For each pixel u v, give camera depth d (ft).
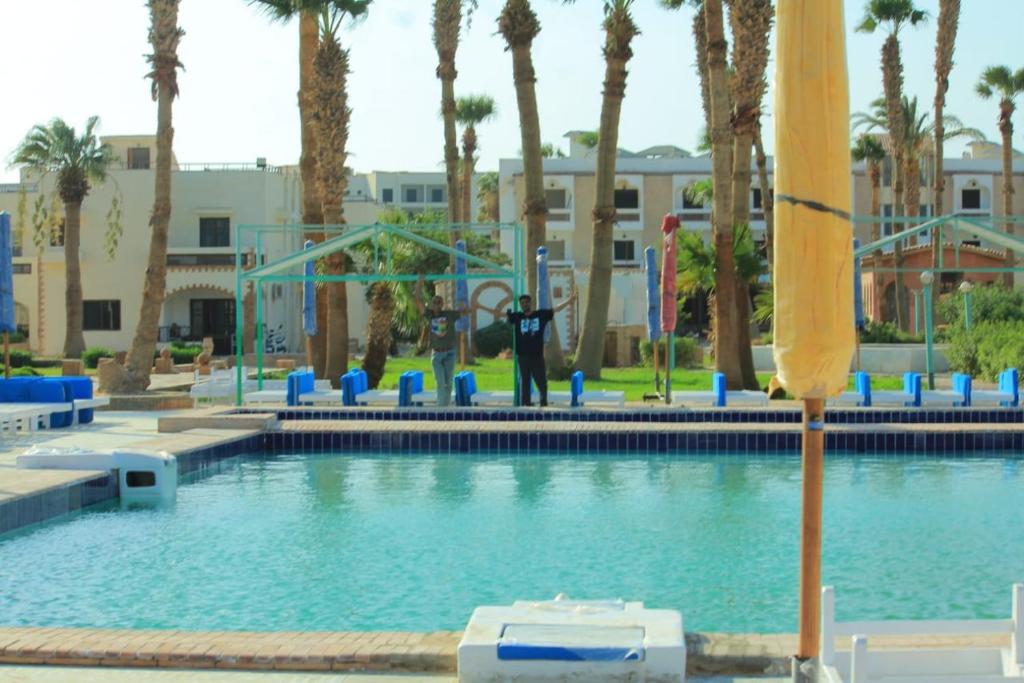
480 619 16.03
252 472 41.16
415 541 28.43
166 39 70.79
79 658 16.57
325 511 32.78
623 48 76.18
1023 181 168.55
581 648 14.61
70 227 134.51
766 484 37.60
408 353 143.13
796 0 12.06
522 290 63.67
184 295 151.94
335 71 76.89
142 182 151.12
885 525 30.14
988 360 79.10
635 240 171.32
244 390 66.69
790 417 50.29
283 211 155.22
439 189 252.42
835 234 12.14
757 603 22.27
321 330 80.18
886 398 55.01
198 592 23.45
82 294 148.05
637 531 29.58
